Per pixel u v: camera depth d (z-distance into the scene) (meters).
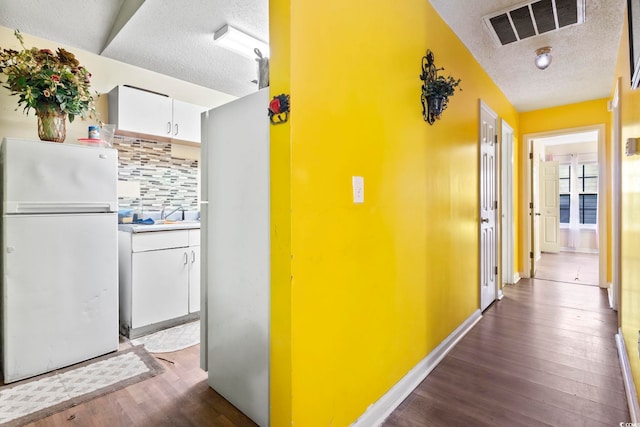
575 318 2.95
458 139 2.60
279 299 1.26
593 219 7.13
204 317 1.91
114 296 2.30
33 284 1.96
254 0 2.06
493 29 2.46
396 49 1.79
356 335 1.51
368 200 1.58
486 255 3.30
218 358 1.78
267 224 1.44
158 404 1.69
